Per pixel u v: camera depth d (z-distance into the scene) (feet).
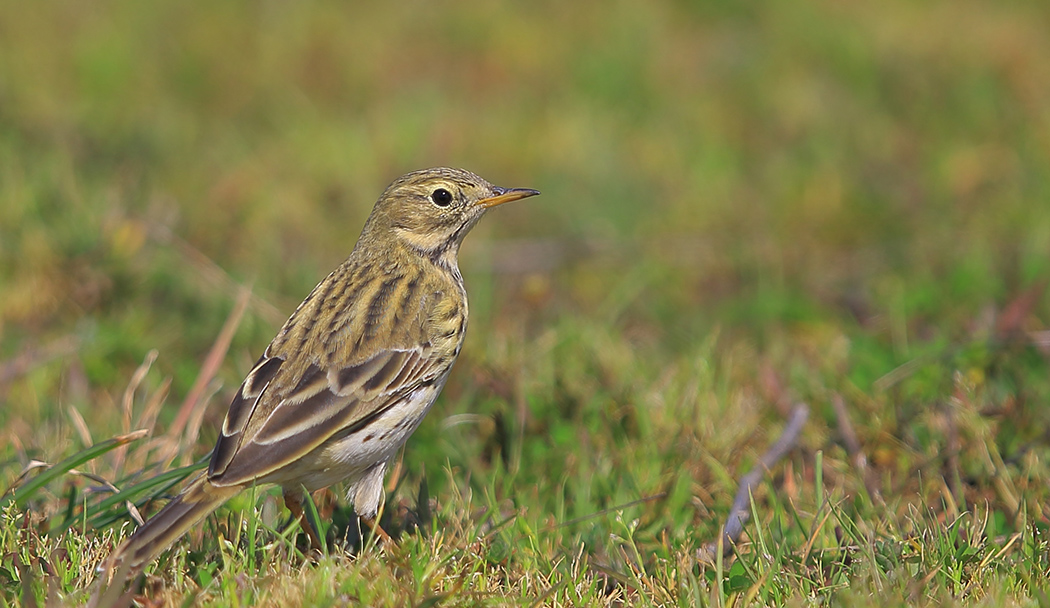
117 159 56.90
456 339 29.66
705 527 30.55
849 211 55.21
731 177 57.72
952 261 49.98
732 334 46.09
